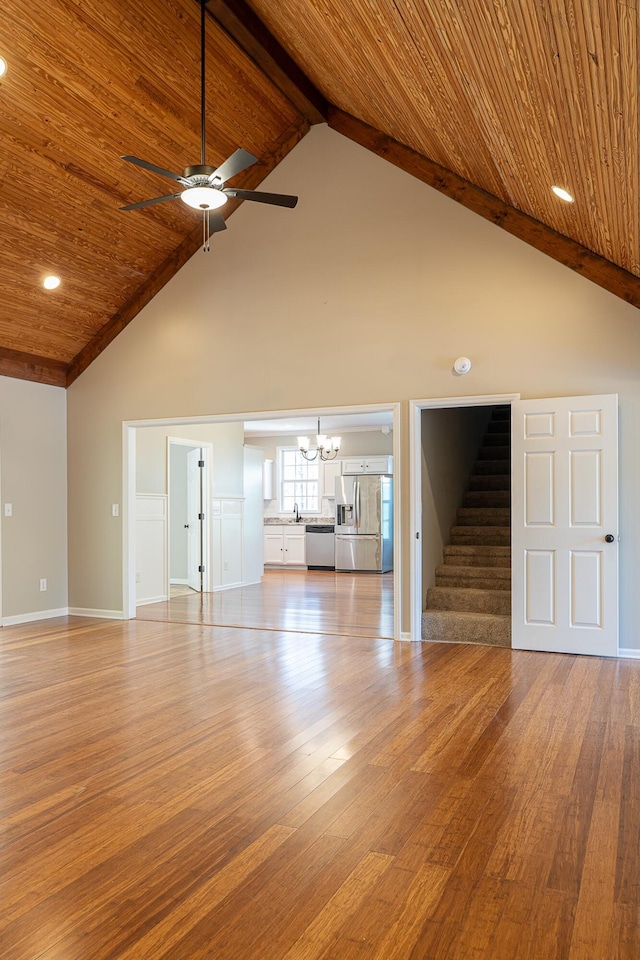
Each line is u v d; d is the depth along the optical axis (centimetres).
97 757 322
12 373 667
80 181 542
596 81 279
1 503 657
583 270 530
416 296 581
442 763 311
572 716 376
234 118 573
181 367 673
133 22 455
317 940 187
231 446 959
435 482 662
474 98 382
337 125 612
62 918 197
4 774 303
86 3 429
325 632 625
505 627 565
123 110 511
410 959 179
